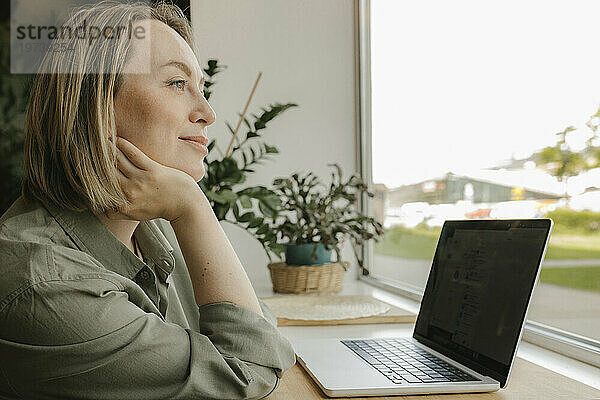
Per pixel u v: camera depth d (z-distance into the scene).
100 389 0.81
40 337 0.79
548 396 0.94
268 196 2.41
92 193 0.89
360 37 2.90
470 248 1.19
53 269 0.81
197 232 0.94
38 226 0.90
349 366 1.09
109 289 0.83
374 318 1.68
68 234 0.92
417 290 2.29
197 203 0.95
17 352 0.80
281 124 2.85
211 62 2.46
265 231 2.42
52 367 0.80
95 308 0.80
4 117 2.69
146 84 0.92
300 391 0.99
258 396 0.90
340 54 2.89
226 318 0.91
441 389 0.96
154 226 1.07
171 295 1.12
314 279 2.27
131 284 0.89
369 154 2.91
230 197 2.33
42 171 0.91
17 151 2.70
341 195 2.39
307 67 2.87
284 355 0.94
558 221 1.41
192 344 0.85
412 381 0.98
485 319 1.06
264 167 2.84
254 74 2.83
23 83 2.68
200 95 0.98
